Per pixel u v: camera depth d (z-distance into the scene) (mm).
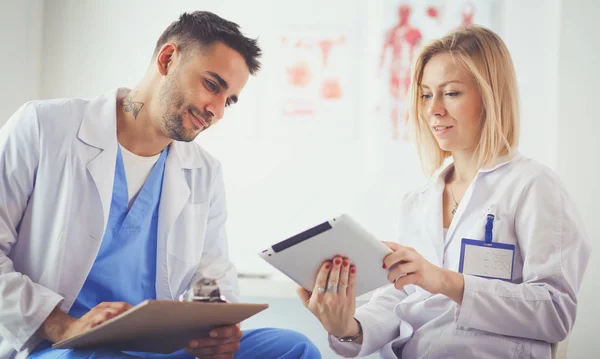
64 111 1705
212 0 3486
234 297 1887
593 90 3117
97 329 1270
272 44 3480
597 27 3135
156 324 1312
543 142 3311
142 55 3469
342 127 3439
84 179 1673
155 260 1807
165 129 1714
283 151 3449
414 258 1503
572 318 1633
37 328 1488
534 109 3330
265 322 2938
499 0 3375
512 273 1693
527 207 1678
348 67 3449
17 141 1643
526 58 3352
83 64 3459
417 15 3414
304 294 1621
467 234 1743
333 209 3410
